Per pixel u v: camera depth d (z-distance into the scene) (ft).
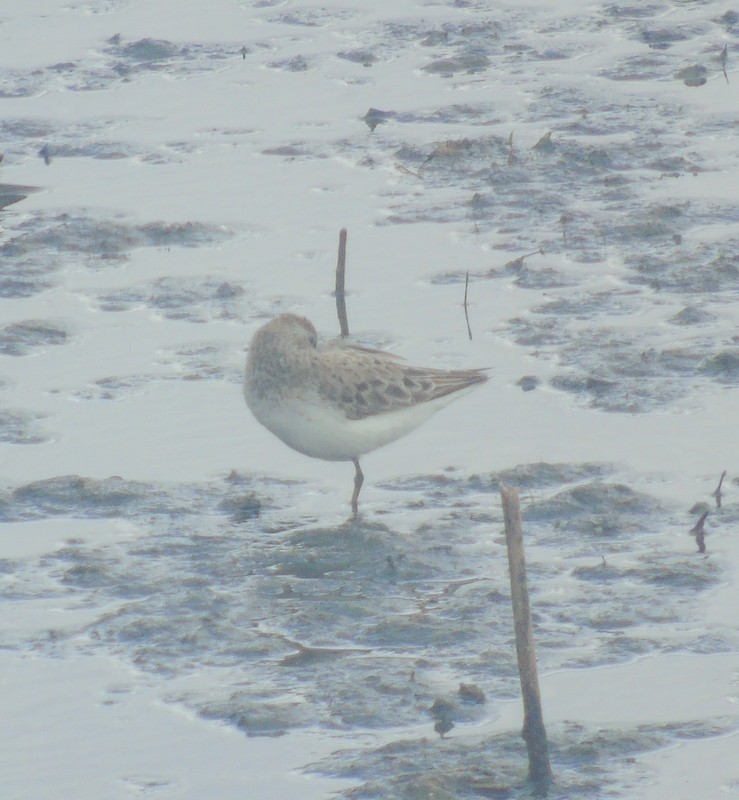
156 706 34.53
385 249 63.77
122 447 48.44
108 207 68.69
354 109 80.64
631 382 51.44
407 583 40.11
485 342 54.95
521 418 49.67
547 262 61.72
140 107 81.66
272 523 43.78
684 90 81.35
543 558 41.06
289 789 31.27
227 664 36.22
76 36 92.84
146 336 56.65
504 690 34.58
